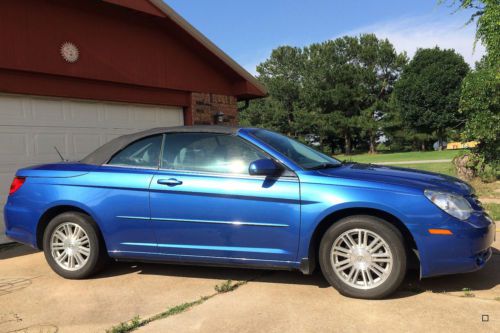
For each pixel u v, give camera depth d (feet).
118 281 15.24
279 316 11.79
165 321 11.81
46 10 23.90
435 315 11.39
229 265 14.01
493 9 30.17
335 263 12.87
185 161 14.65
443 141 164.55
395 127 175.83
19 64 22.72
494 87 33.60
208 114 32.99
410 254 12.70
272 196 13.15
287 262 13.24
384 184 12.59
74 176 15.43
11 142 23.03
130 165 15.28
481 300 12.27
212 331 11.10
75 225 15.43
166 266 16.74
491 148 35.94
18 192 16.15
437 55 159.22
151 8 27.25
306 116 193.57
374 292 12.46
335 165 15.02
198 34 30.12
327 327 11.02
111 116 27.81
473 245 12.07
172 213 14.17
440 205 12.12
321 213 12.72
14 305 13.39
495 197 29.35
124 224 14.75
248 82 34.27
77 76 25.23
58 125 25.08
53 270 15.97
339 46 198.90
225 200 13.62
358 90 185.68
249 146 14.14
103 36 26.58
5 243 22.22
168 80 30.22
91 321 12.04
